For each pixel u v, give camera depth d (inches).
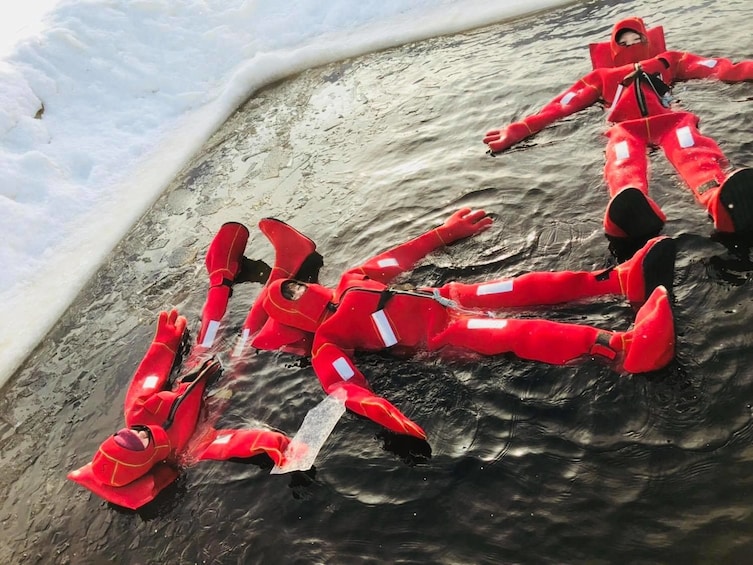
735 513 83.1
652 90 154.6
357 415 115.0
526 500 94.0
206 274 170.2
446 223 142.7
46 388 154.2
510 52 214.4
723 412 93.8
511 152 165.8
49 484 127.8
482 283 122.6
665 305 97.7
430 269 136.9
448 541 93.2
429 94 208.8
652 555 82.7
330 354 118.7
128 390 135.3
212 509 109.4
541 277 117.0
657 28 171.9
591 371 104.9
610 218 123.3
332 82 245.1
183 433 121.0
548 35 215.9
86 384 150.5
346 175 186.5
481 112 187.9
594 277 114.3
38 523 120.3
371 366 121.2
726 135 141.6
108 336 163.3
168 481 116.3
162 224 201.0
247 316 146.9
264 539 102.1
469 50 227.1
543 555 87.4
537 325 108.7
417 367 117.9
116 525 113.8
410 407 111.9
